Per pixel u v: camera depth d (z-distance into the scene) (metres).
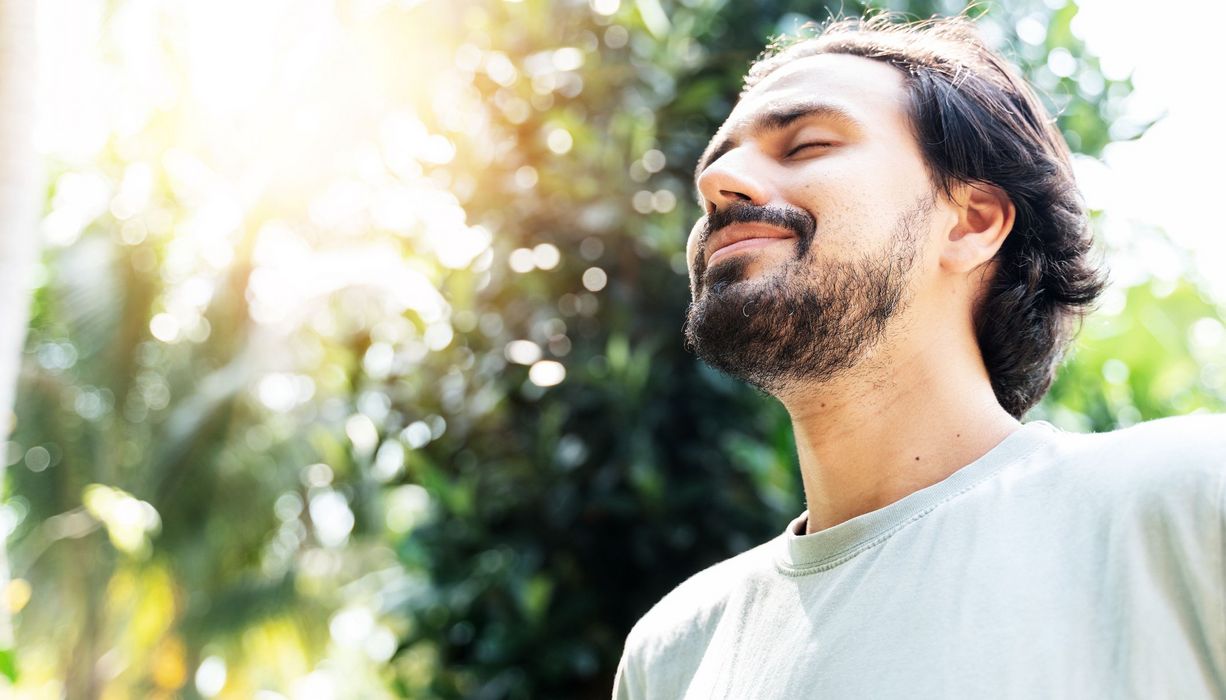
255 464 5.92
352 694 6.98
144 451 6.07
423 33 2.79
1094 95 2.82
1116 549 0.88
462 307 2.59
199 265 6.09
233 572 6.40
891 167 1.12
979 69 1.25
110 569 6.46
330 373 4.14
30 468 6.23
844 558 1.04
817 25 2.59
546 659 2.30
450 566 2.47
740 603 1.16
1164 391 3.39
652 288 2.58
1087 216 1.29
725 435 2.46
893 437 1.10
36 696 7.00
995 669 0.86
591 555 2.42
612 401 2.41
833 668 0.95
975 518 0.97
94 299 5.91
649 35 2.63
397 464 2.64
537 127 2.69
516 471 2.43
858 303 1.07
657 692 1.23
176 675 6.98
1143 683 0.82
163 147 4.95
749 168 1.12
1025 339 1.20
